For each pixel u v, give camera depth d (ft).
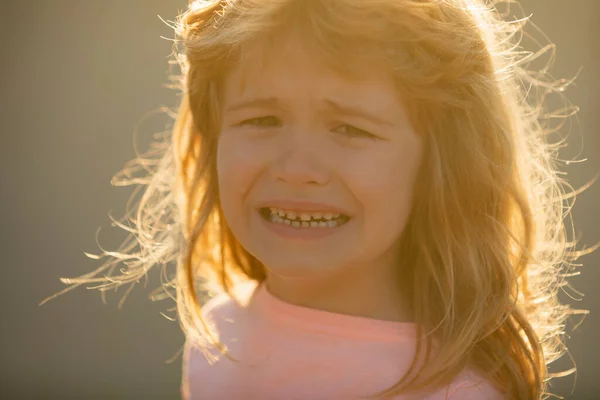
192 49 6.00
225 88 5.76
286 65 5.30
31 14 27.02
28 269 22.74
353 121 5.27
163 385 18.95
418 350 5.75
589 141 22.47
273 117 5.52
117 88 26.23
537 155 7.08
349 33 5.19
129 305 21.29
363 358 5.79
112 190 24.63
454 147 5.75
